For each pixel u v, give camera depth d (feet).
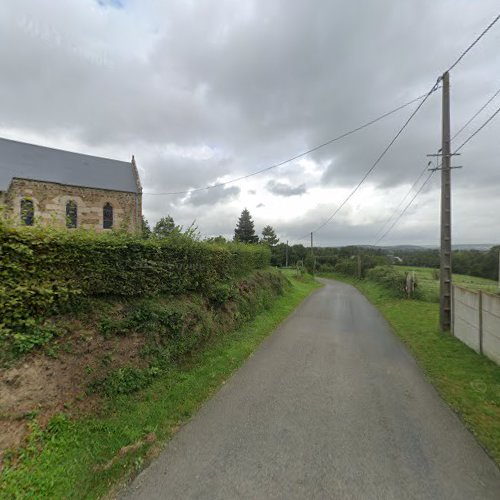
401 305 52.13
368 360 23.84
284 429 13.74
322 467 11.18
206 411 15.35
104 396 14.99
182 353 21.12
